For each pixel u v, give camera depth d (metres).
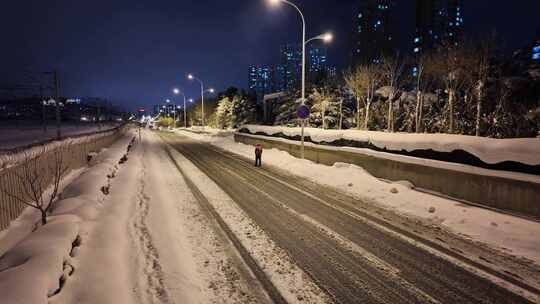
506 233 7.36
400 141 13.04
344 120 33.25
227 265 5.90
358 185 12.48
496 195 9.19
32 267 4.20
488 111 19.91
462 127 19.95
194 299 4.78
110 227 7.10
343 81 32.41
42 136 48.72
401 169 12.60
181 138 51.03
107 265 5.26
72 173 15.27
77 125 103.62
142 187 12.55
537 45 25.12
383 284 5.33
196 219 8.53
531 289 5.18
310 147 19.52
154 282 5.18
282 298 4.88
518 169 8.81
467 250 6.64
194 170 17.22
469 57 17.66
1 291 3.63
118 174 14.97
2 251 6.45
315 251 6.57
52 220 6.32
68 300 4.17
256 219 8.59
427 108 25.08
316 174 15.22
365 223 8.32
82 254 5.54
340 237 7.34
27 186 9.05
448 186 10.67
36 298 3.65
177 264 5.85
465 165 10.09
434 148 11.44
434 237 7.35
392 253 6.50
